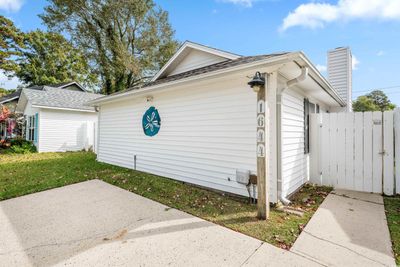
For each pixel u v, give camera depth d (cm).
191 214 355
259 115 337
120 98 716
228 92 460
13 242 270
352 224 311
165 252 245
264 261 226
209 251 246
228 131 461
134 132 719
